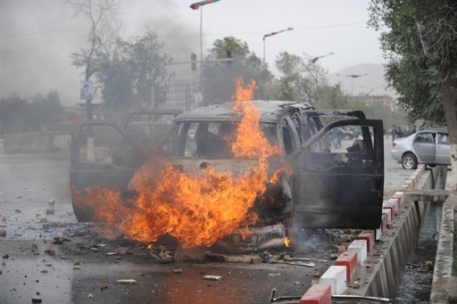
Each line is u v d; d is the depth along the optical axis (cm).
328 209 988
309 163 994
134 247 985
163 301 704
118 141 1251
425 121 2622
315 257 947
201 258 907
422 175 2366
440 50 1650
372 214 981
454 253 991
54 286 763
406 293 977
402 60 2231
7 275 816
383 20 2291
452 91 1884
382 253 938
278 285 779
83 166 1117
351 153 1116
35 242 1039
